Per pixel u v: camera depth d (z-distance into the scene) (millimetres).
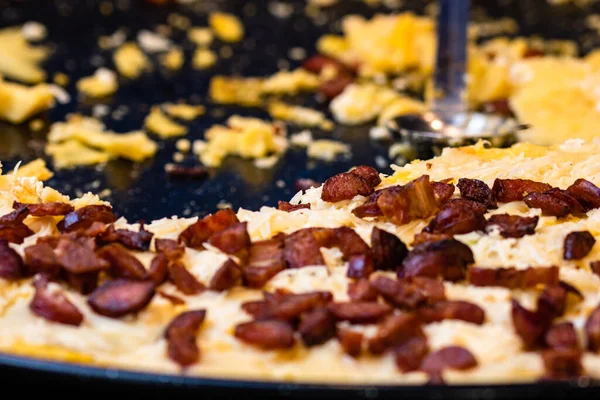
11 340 546
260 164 776
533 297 565
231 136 800
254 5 1309
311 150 797
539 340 539
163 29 1182
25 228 602
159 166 772
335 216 616
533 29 1189
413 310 551
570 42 1123
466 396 511
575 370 521
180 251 588
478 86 881
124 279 571
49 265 571
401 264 580
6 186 645
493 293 566
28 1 1265
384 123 820
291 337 538
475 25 1210
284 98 921
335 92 911
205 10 1276
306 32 1183
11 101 841
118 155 782
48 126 840
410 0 1332
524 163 666
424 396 512
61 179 750
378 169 766
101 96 916
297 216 620
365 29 1078
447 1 819
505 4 1307
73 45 1097
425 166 672
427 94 899
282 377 527
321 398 516
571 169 660
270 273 577
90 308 560
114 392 528
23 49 1059
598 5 1282
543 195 617
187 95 927
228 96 914
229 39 1148
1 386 537
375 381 522
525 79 899
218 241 591
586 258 587
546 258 583
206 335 551
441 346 538
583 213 620
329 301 559
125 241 593
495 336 542
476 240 594
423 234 589
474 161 679
